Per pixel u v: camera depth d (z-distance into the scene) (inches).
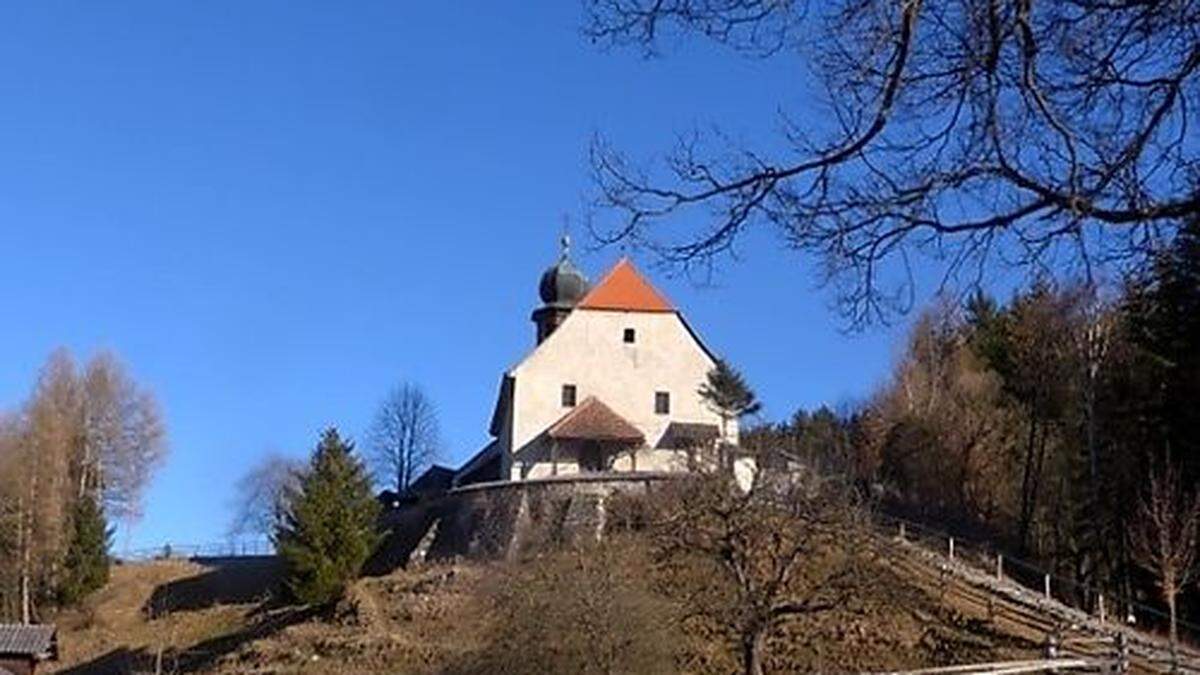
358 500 2768.2
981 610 1895.9
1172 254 254.7
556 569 1786.4
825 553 1697.8
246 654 2331.4
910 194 247.0
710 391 2952.8
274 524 3408.0
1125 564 2042.3
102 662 2783.0
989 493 2687.0
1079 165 240.1
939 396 2787.9
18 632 2206.0
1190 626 1892.2
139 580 3302.2
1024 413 2659.9
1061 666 1512.1
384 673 2105.1
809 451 2479.1
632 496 2482.8
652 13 234.8
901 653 1787.6
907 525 2385.6
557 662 1701.5
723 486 1680.6
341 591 2551.7
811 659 1804.9
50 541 3221.0
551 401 2979.8
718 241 256.1
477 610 2031.3
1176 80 233.0
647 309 3021.7
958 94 238.2
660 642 1705.2
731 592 1637.6
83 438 3469.5
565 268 3415.4
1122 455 2034.9
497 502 2647.6
